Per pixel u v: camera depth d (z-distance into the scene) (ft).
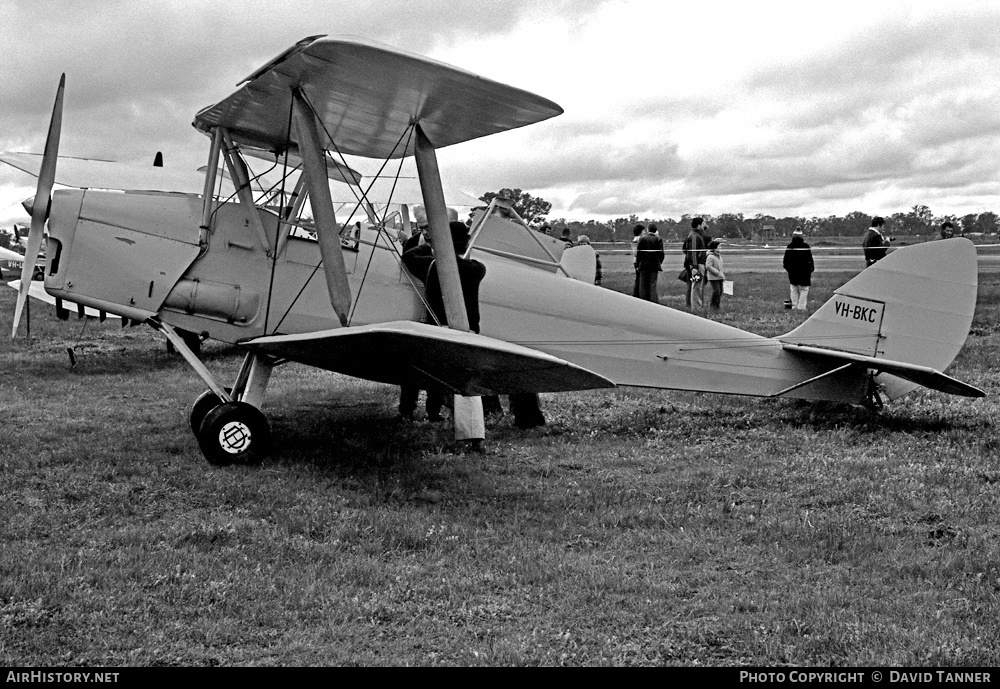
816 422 26.17
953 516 17.15
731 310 57.98
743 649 11.68
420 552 15.28
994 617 12.52
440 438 24.68
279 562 14.47
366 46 17.20
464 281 23.73
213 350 42.78
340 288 21.20
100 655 11.15
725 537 16.05
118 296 21.71
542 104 19.03
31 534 15.42
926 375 25.23
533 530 16.46
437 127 21.68
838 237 183.52
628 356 26.61
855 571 14.47
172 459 20.89
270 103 21.02
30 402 28.48
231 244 22.31
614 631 12.24
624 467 21.57
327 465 20.98
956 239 26.32
